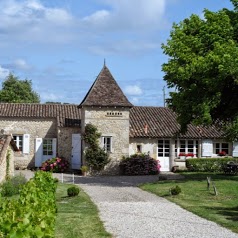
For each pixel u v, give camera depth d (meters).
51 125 38.88
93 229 14.60
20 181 23.59
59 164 37.25
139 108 42.75
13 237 6.20
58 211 17.97
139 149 37.84
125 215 17.30
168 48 28.02
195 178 30.39
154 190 24.86
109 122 36.16
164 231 14.44
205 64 25.73
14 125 38.28
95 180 31.53
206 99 26.62
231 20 28.03
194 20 28.61
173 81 28.58
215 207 19.03
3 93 62.59
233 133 28.12
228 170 33.84
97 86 36.94
